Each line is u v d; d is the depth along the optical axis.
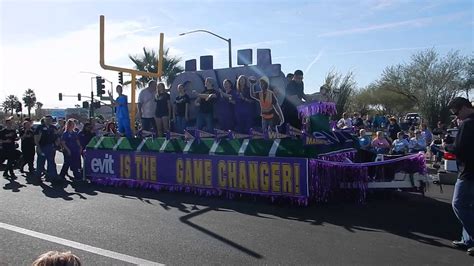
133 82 11.65
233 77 10.84
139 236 5.95
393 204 7.85
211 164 8.66
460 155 5.21
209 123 10.14
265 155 7.93
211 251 5.29
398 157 8.46
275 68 10.05
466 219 5.23
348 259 4.95
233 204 7.92
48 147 11.52
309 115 8.39
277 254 5.14
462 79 41.03
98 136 10.96
